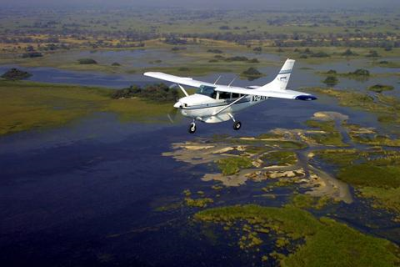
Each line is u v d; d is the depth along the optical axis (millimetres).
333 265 25969
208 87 34656
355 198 35469
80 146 47688
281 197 35500
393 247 28188
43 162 42750
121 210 33312
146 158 44062
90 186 37406
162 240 29188
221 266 26344
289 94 31906
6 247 28453
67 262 26938
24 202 34375
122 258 27328
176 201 34719
